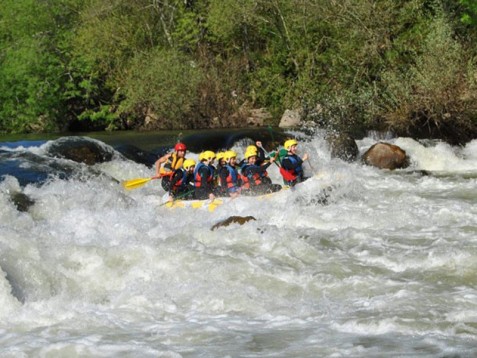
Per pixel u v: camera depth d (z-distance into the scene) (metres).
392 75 43.16
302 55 49.59
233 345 13.21
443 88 41.66
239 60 53.38
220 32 51.50
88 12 53.28
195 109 50.53
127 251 18.22
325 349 12.82
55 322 14.75
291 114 48.56
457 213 23.09
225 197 24.86
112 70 52.94
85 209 24.33
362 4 46.00
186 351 13.03
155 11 54.78
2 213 22.69
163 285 16.72
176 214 24.05
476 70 41.88
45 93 51.91
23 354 13.02
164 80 49.09
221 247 19.14
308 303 15.45
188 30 53.81
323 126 45.94
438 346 12.72
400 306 14.80
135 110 51.56
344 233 20.73
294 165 26.72
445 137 41.78
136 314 15.19
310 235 20.67
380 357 12.36
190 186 25.64
